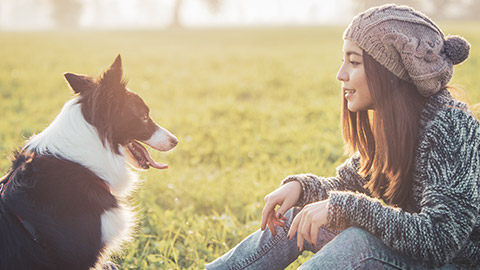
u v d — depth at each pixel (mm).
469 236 2197
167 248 4117
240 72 19000
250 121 9602
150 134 3141
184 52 29094
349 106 2498
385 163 2344
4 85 14844
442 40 2244
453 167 2070
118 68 2875
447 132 2127
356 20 2305
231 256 2727
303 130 8477
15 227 2506
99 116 2807
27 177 2598
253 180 5762
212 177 6105
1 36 45312
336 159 6707
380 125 2326
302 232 2248
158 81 16844
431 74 2160
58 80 16281
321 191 2672
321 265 2170
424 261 2090
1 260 2447
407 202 2385
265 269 2697
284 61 22359
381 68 2256
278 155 7141
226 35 47969
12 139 7816
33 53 27188
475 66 15906
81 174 2711
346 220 2143
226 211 4875
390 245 2082
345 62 2436
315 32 49188
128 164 3209
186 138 8062
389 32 2160
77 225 2602
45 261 2545
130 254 3877
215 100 12875
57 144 2701
